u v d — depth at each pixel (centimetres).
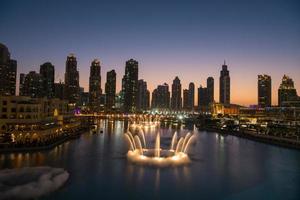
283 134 17762
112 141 15325
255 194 6200
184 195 6088
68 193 6025
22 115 12719
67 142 14300
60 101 18325
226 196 6062
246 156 11200
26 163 8694
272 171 8438
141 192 6212
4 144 10844
